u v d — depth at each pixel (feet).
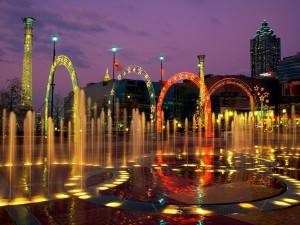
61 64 129.80
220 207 28.99
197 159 69.10
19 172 49.49
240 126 258.16
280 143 130.52
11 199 32.04
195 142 140.87
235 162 63.41
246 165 58.85
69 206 29.43
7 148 102.12
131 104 345.72
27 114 186.19
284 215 26.61
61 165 58.39
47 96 148.56
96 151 90.63
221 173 49.29
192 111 468.34
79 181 41.73
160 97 157.79
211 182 41.39
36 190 36.11
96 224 24.38
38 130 193.26
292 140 154.71
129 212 27.50
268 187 38.11
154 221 25.05
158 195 33.78
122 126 322.55
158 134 153.69
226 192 35.32
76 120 123.34
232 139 139.13
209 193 34.76
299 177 45.44
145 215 26.66
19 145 117.50
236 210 28.02
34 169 52.95
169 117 432.25
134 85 385.50
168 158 71.10
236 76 514.27
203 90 175.32
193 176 46.29
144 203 30.45
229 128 246.47
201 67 208.74
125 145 119.44
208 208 28.63
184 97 463.42
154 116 153.69
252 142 138.31
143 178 44.42
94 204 30.17
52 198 32.42
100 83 403.13
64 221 25.11
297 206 29.50
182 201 31.24
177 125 405.39
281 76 595.88
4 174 47.55
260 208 28.68
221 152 87.40
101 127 238.27
